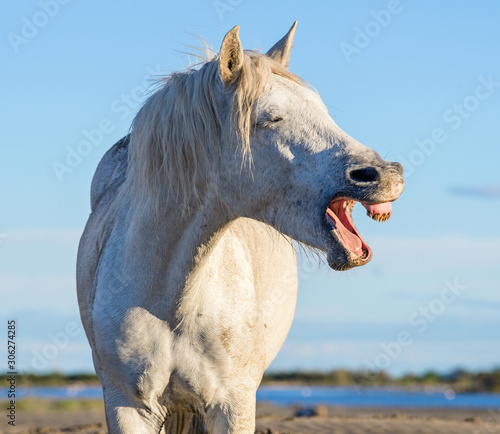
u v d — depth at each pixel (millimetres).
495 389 54594
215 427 4117
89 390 48250
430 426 10391
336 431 9266
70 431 9664
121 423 4137
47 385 56500
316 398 42438
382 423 10492
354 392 58312
